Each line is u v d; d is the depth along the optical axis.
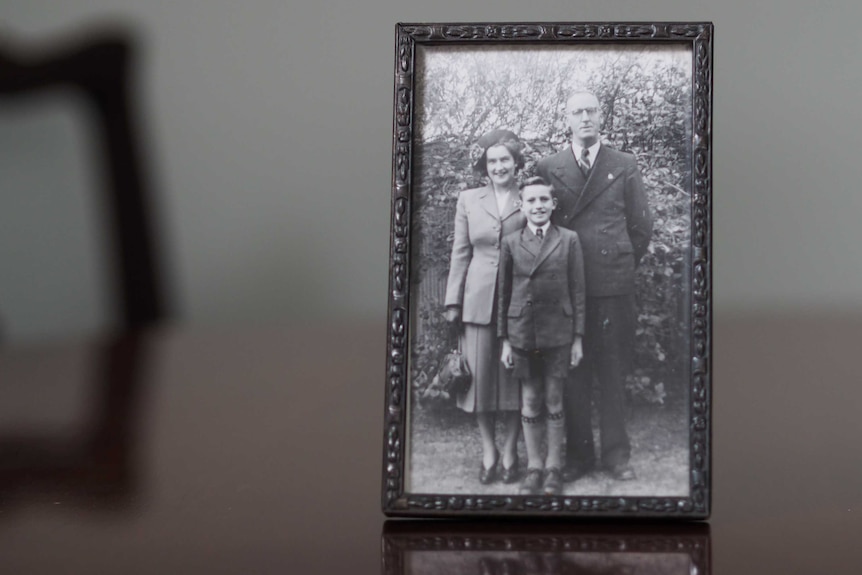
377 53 1.99
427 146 0.52
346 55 1.99
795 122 1.95
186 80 2.03
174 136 2.04
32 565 0.44
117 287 1.69
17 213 2.03
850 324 1.22
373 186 2.03
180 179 2.05
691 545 0.46
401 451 0.51
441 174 0.52
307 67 2.01
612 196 0.52
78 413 0.78
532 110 0.52
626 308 0.52
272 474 0.59
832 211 1.98
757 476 0.57
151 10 2.02
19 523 0.50
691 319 0.51
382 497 0.51
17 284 2.06
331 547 0.46
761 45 1.93
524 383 0.52
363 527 0.49
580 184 0.52
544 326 0.52
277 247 2.06
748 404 0.77
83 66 1.64
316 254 2.06
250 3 2.00
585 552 0.45
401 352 0.52
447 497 0.51
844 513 0.50
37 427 0.73
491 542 0.47
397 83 0.52
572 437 0.51
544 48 0.52
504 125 0.52
